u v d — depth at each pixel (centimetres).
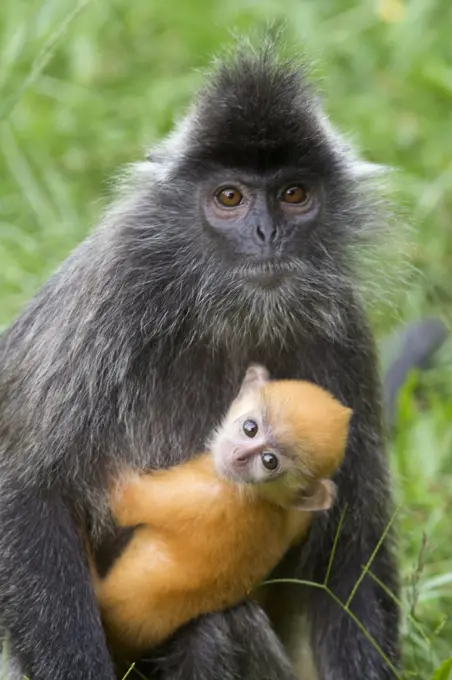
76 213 1552
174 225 1037
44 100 1684
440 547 1223
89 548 1028
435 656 1094
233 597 1004
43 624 993
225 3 1811
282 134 1011
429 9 1772
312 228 1045
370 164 1106
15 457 1008
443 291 1509
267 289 1025
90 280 1023
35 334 1044
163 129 1653
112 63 1772
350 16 1798
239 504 983
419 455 1298
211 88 1032
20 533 996
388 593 1075
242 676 1014
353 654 1070
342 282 1061
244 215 1029
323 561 1074
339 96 1706
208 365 1046
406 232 1126
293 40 1686
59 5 1697
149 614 1000
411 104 1711
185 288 1036
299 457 993
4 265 1467
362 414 1066
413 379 1337
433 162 1623
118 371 1017
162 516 990
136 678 1049
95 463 1015
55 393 1004
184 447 1044
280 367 1066
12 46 1520
